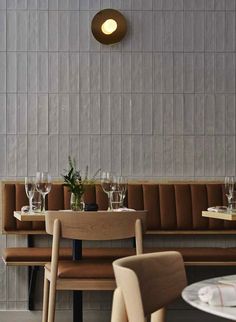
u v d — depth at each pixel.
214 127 5.52
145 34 5.50
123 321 1.82
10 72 5.46
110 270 3.86
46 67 5.48
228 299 1.55
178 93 5.52
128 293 1.71
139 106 5.50
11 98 5.45
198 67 5.52
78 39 5.48
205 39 5.53
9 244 5.41
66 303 5.41
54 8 5.48
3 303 5.38
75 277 3.82
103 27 5.41
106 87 5.48
